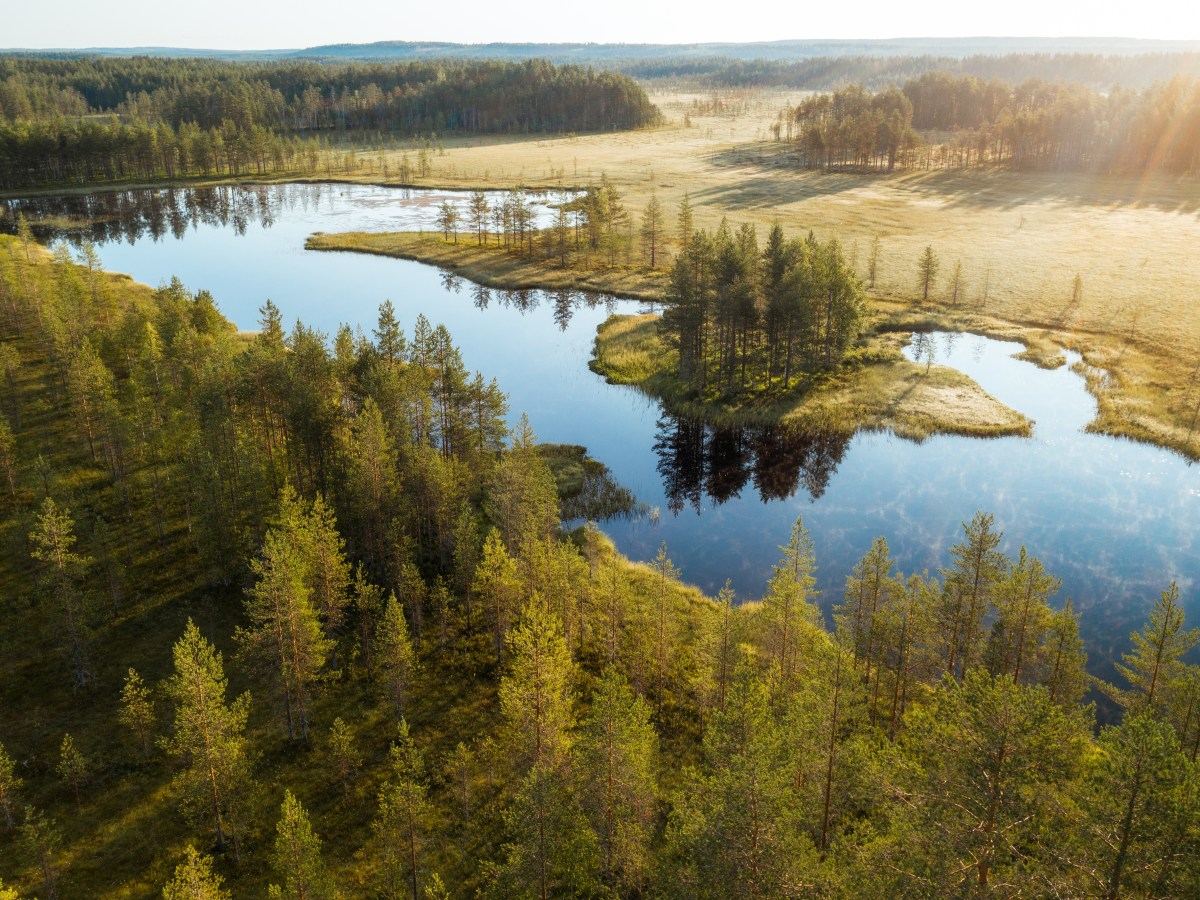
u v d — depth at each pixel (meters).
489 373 100.19
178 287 96.69
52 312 89.50
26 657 49.22
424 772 41.19
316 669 47.12
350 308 122.94
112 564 53.06
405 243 157.50
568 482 74.00
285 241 163.50
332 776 41.47
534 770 30.61
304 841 29.48
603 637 51.59
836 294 93.50
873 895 23.86
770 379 93.12
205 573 57.12
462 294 131.00
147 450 67.69
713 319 93.44
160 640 51.09
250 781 37.81
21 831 37.41
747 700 30.39
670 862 29.17
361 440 56.62
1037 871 22.53
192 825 37.72
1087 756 27.95
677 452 81.56
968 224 159.75
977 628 42.22
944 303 116.00
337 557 48.12
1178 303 110.12
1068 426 83.06
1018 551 63.50
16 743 43.16
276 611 41.94
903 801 26.69
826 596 58.97
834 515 70.00
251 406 66.25
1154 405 84.38
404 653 43.53
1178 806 20.66
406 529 59.62
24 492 65.25
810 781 31.64
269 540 43.81
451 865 35.69
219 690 36.31
